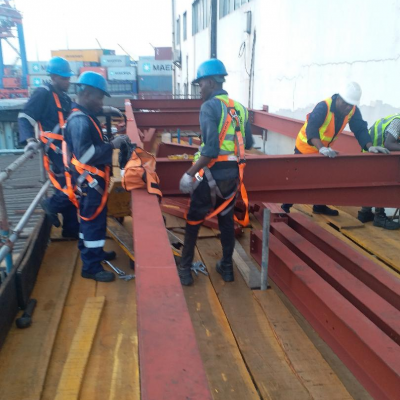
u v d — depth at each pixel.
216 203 3.31
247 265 3.78
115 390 2.30
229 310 3.15
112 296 3.24
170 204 5.17
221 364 2.57
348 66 6.25
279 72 9.16
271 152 9.86
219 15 15.15
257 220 4.90
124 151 3.13
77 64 45.94
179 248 4.12
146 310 1.25
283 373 2.49
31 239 3.50
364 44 5.79
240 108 3.07
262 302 3.23
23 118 3.76
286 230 4.00
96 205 3.21
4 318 2.64
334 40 6.66
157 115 8.85
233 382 2.42
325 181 3.31
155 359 1.04
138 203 2.36
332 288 2.84
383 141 4.13
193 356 1.05
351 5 6.10
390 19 5.18
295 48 8.23
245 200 2.98
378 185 3.36
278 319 3.02
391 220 4.88
